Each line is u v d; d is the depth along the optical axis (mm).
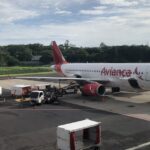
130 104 43250
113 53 167875
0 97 52500
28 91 52312
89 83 49875
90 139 23328
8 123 33469
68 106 42750
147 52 161125
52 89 51344
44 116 36625
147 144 25344
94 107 41531
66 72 63531
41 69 140375
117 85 49969
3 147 25266
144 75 44500
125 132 28953
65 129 22000
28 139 27359
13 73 125562
